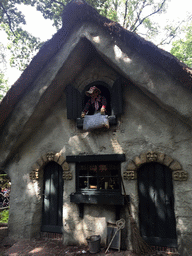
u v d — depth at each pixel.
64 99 5.16
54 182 5.17
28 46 8.80
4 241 5.03
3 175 9.62
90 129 4.47
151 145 4.17
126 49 3.93
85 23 4.20
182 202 3.79
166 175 4.11
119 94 4.39
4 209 8.86
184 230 3.70
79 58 4.60
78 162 4.75
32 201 5.10
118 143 4.45
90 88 4.58
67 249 4.28
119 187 4.28
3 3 7.29
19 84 4.59
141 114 4.34
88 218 4.45
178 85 3.63
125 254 3.79
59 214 4.99
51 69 4.49
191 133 3.90
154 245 3.98
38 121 5.22
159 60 3.61
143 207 4.18
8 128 5.02
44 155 5.11
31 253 4.15
